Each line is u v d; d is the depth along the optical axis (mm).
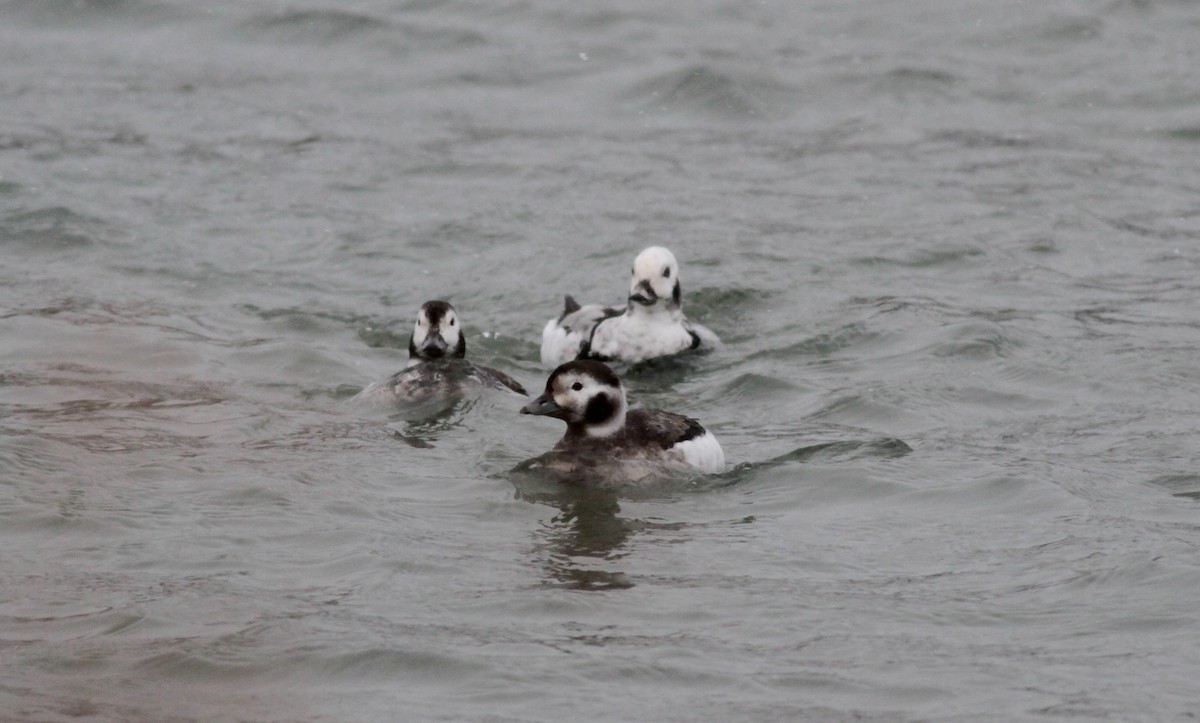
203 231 22016
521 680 9320
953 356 17156
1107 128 27062
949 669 9461
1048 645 9789
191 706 8945
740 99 28422
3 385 15523
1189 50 30750
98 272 20141
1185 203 23531
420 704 9023
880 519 12297
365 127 27219
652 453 13438
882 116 27797
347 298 19656
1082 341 17703
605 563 11359
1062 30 31828
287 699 9062
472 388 15852
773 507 12695
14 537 11508
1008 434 14531
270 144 26234
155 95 28734
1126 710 8891
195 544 11477
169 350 17094
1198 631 9906
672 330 17828
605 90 29188
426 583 10867
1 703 8883
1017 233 22188
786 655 9680
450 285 20344
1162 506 12406
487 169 25141
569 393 13477
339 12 32938
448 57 31109
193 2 33562
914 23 32594
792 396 16141
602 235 22172
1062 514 12203
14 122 26875
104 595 10484
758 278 20328
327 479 13102
